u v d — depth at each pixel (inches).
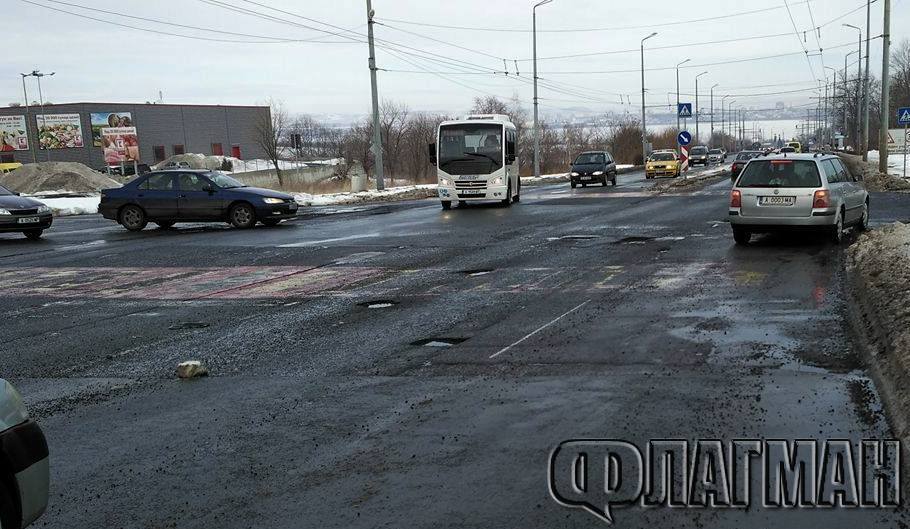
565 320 354.3
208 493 185.2
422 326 355.6
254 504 177.9
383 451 206.5
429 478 187.8
